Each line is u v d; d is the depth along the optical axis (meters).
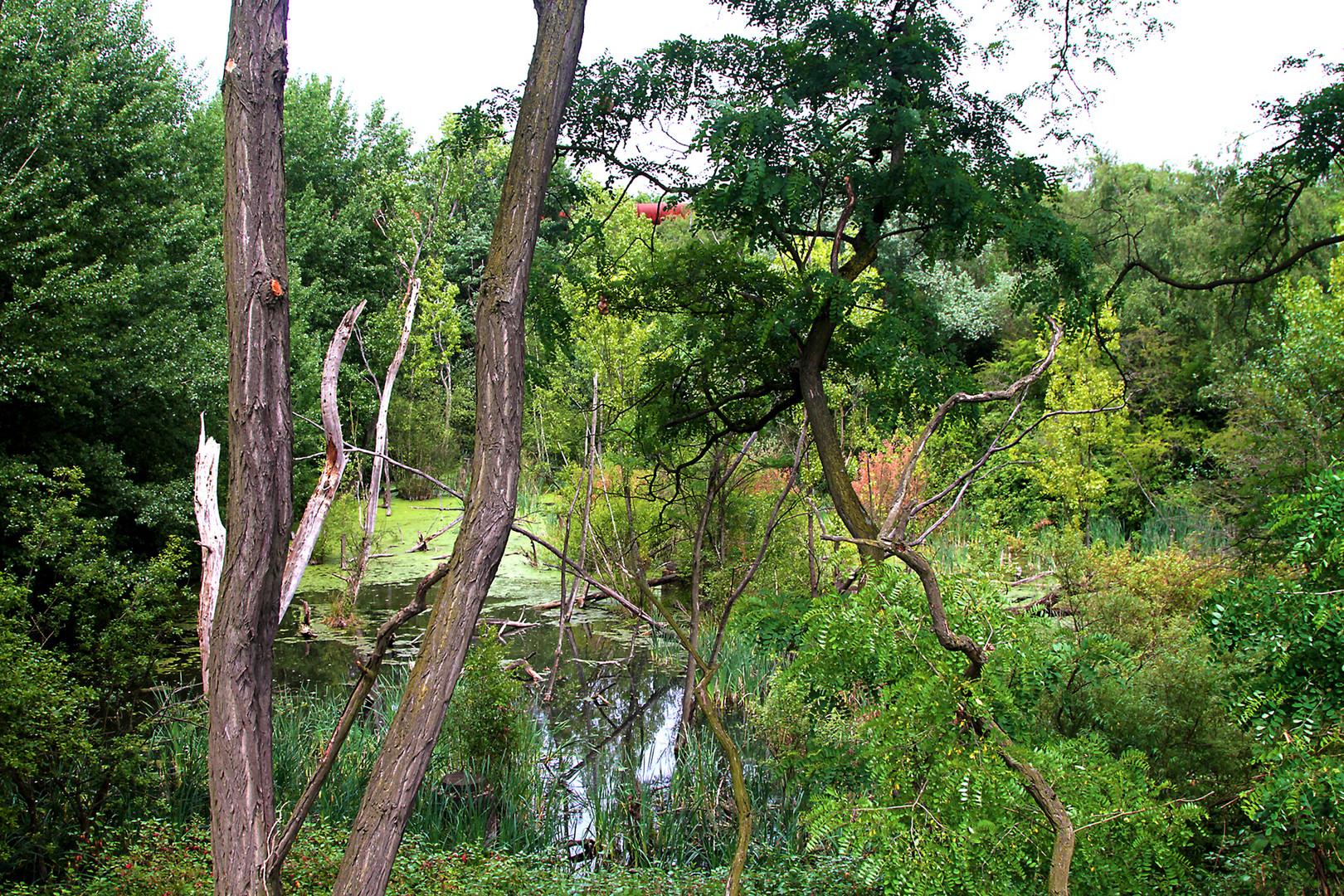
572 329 10.16
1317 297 9.91
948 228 6.30
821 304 6.18
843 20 6.39
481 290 2.86
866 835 2.92
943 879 2.78
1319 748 3.83
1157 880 3.19
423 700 2.55
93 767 6.14
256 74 2.60
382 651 2.91
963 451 16.12
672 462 10.06
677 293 7.17
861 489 13.18
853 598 3.52
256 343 2.56
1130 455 15.62
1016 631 3.38
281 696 9.34
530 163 2.90
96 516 11.60
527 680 10.80
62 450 11.23
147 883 5.09
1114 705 5.43
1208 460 16.20
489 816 7.00
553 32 2.96
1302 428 8.99
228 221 2.59
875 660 3.53
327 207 23.70
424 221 20.28
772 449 12.64
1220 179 9.63
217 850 2.49
